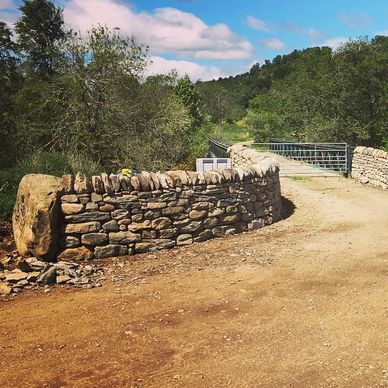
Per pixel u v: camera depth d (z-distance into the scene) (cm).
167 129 1945
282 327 467
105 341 439
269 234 879
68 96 1789
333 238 832
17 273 602
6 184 1059
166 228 773
